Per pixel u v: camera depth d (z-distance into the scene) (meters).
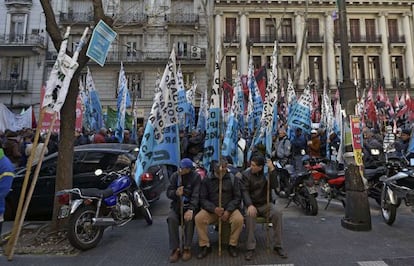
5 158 4.89
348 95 6.38
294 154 10.41
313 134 12.52
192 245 5.37
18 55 28.12
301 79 30.30
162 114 5.11
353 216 6.09
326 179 7.96
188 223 4.88
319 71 31.25
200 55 28.31
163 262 4.68
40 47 28.05
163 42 28.53
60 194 5.23
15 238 4.87
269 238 5.30
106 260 4.75
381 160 8.83
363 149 9.13
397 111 21.64
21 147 9.90
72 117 6.01
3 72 28.16
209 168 5.21
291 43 30.92
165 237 5.79
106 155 7.45
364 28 32.16
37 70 28.14
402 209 7.70
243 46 30.75
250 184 5.25
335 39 31.14
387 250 4.99
